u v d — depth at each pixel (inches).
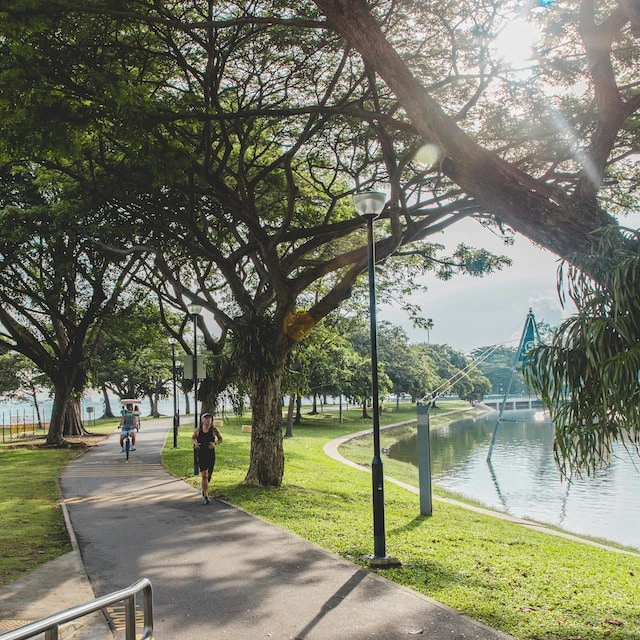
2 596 279.0
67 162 673.6
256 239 603.2
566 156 531.5
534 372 231.0
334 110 412.2
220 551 358.3
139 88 404.8
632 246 232.5
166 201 650.8
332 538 394.6
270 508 497.0
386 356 2824.8
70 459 920.9
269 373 610.9
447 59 547.8
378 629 238.8
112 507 506.3
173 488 611.8
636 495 829.8
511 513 714.8
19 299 1171.9
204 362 821.2
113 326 1228.5
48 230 788.0
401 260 909.8
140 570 321.4
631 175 665.6
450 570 331.3
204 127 534.0
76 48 426.0
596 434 223.1
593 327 213.0
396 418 2603.3
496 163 300.8
